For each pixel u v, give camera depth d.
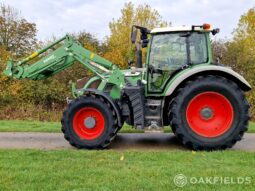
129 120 7.47
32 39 32.41
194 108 7.09
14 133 9.51
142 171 5.26
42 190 4.45
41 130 10.02
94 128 7.26
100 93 7.27
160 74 7.56
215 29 7.57
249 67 19.62
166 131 9.62
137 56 7.97
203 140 6.96
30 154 6.41
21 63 8.12
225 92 6.97
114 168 5.46
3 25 31.56
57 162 5.81
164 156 6.30
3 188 4.51
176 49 7.58
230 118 7.01
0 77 18.72
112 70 7.71
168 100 7.42
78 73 18.69
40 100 18.70
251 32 26.45
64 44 8.04
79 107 7.24
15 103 18.38
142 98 7.32
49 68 8.15
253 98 17.39
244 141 8.23
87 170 5.32
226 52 20.86
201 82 7.00
